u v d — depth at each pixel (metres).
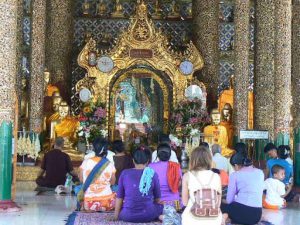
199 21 24.69
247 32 20.55
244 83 20.38
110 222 10.69
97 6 25.86
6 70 12.40
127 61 23.27
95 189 12.05
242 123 20.20
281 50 18.06
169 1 26.06
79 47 25.52
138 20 23.34
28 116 20.95
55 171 16.06
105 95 23.08
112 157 13.27
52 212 12.33
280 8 18.11
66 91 24.00
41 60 20.09
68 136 20.94
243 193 10.72
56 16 23.98
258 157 19.59
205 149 8.24
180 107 21.94
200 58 23.45
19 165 18.69
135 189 10.60
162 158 11.18
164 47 23.36
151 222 10.68
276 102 18.03
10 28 12.49
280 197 13.77
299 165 16.02
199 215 7.87
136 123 23.61
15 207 12.37
